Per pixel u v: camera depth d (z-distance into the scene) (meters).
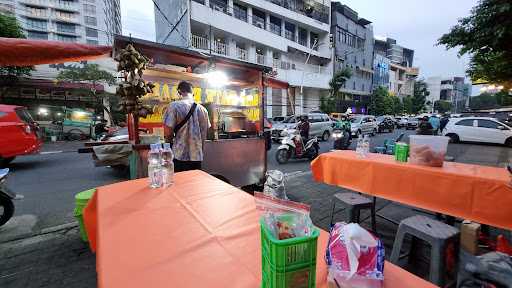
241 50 20.27
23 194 4.62
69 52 2.96
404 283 0.79
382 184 2.84
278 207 0.79
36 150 6.46
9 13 13.87
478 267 1.66
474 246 1.98
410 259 2.49
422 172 2.50
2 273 2.34
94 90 16.05
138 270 0.86
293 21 24.08
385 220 3.53
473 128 12.42
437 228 2.00
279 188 1.45
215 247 1.01
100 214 1.38
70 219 3.55
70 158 8.48
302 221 0.74
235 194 1.71
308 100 25.59
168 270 0.86
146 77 4.74
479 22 8.30
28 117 6.59
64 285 2.18
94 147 3.58
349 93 30.73
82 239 2.96
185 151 3.06
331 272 0.73
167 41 20.17
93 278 2.28
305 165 7.55
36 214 3.72
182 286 0.78
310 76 24.08
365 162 3.02
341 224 0.81
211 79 4.91
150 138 3.99
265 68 4.66
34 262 2.52
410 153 2.80
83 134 14.03
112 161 3.69
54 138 13.34
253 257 0.93
